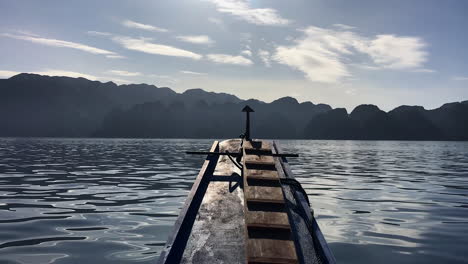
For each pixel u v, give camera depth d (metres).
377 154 52.72
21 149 53.41
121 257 6.42
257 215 4.00
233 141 8.15
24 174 19.84
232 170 6.34
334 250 7.01
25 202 11.68
